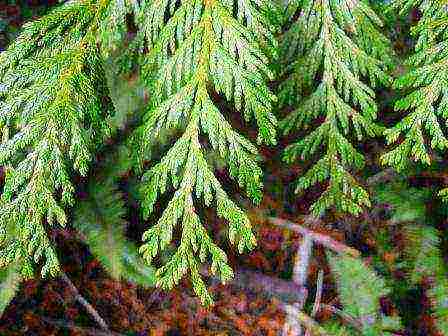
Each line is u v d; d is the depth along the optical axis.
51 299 3.93
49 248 1.86
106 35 2.15
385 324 3.44
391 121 4.26
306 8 2.48
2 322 3.77
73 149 1.90
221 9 2.15
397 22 3.56
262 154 4.48
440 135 2.15
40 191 1.86
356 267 3.58
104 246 3.49
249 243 1.97
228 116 4.54
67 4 2.22
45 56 2.11
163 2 2.26
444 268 3.70
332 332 3.48
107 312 3.96
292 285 3.90
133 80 3.75
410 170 4.09
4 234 1.85
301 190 4.42
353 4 2.42
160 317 3.96
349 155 2.50
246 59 2.08
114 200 3.67
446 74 2.15
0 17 4.52
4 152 1.86
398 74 3.25
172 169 2.04
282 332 3.77
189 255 1.98
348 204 2.46
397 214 3.90
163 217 2.01
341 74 2.47
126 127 3.90
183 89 2.09
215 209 4.32
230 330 3.90
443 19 2.15
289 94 2.58
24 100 1.94
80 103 1.95
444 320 3.44
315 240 4.05
